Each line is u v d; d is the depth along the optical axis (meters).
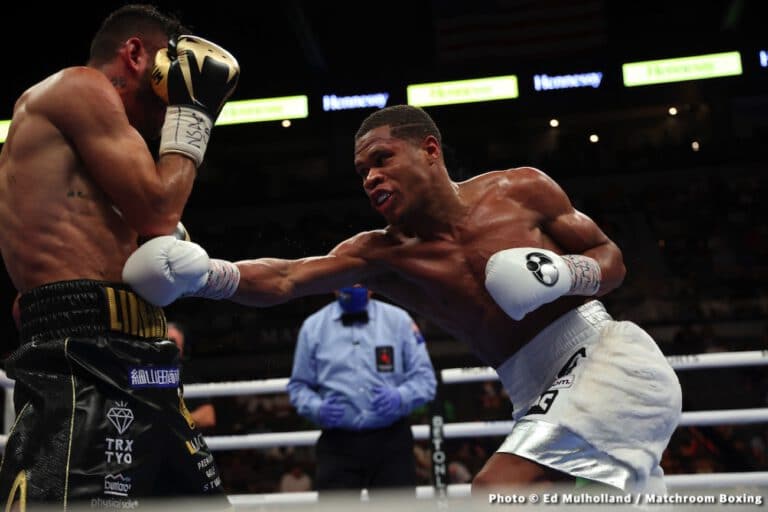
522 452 2.31
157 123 2.33
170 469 2.05
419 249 2.66
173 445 2.04
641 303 12.48
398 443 4.07
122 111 2.06
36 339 1.96
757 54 11.32
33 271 2.02
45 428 1.87
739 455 7.85
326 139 12.59
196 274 2.05
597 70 11.45
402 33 15.43
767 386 9.04
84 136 2.01
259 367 10.50
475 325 2.66
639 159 14.27
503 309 2.32
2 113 13.32
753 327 11.55
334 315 4.27
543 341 2.53
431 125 2.67
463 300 2.62
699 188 13.79
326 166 16.28
